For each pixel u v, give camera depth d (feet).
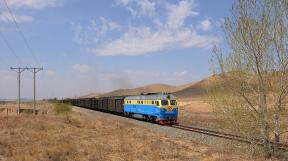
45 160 63.46
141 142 87.66
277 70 61.21
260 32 61.72
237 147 69.26
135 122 160.86
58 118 164.14
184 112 243.81
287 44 60.29
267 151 64.44
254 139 65.00
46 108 302.25
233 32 64.34
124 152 73.00
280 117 62.59
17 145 80.89
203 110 254.88
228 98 65.51
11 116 177.17
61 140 87.92
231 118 65.21
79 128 123.03
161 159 66.13
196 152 73.36
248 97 63.62
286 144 63.46
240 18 63.36
